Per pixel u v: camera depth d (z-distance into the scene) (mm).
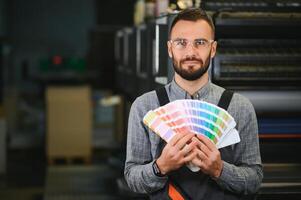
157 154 2230
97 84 8523
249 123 2242
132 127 2279
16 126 8539
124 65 5422
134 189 2252
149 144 2270
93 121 8492
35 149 8656
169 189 2207
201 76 2217
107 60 8117
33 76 8750
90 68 8281
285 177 3004
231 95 2252
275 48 3035
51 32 9742
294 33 2959
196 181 2203
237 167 2195
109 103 8469
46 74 8633
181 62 2178
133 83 4629
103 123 8508
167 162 2100
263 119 3029
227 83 2957
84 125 7871
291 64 2996
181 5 3301
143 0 5191
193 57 2160
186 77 2191
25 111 8539
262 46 3029
